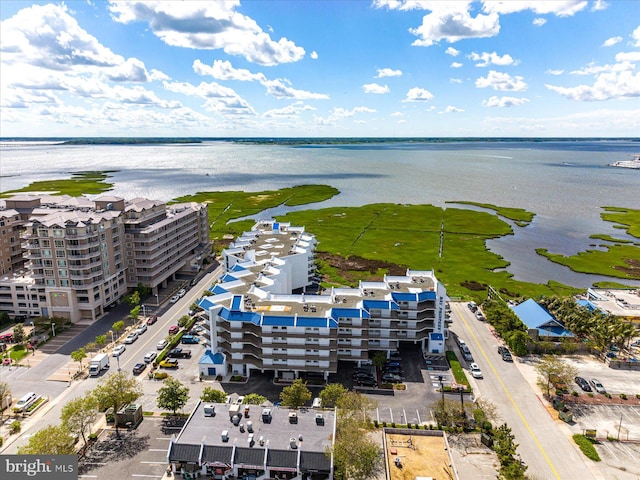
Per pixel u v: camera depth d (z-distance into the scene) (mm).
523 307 157375
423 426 101625
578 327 141125
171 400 100875
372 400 108062
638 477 87312
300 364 119750
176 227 198000
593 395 114875
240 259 170125
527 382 120875
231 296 131250
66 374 121312
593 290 180375
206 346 137000
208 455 84188
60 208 185125
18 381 117500
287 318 117625
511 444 88188
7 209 182250
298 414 94938
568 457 92562
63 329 148500
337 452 82188
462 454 92188
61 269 150250
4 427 99750
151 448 94125
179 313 163500
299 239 197625
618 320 141250
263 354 119188
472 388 117438
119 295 171375
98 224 155125
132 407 103438
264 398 103188
